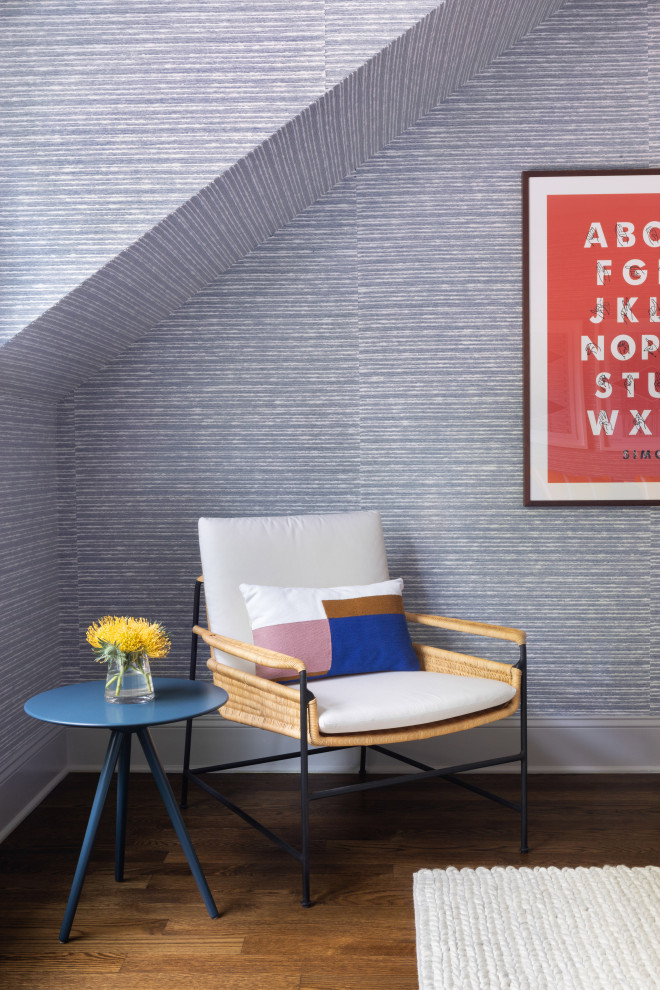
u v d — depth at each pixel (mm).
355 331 2512
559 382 2482
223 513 2535
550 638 2520
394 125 2398
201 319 2514
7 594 2148
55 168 1892
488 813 2191
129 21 1891
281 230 2502
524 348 2475
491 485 2520
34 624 2342
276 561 2207
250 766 2533
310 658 2021
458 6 1951
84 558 2547
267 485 2531
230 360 2520
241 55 1895
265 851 1975
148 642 1711
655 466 2482
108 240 1893
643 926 1594
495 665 2020
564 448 2488
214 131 1895
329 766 2525
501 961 1483
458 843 2002
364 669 2062
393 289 2508
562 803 2256
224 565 2154
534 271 2469
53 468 2512
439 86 2363
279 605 2062
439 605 2533
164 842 2023
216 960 1530
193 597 2537
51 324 1966
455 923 1613
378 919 1664
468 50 2256
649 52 2443
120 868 1829
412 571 2531
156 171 1894
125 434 2529
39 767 2318
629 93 2451
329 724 1708
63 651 2562
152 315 2400
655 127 2455
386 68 1988
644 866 1862
